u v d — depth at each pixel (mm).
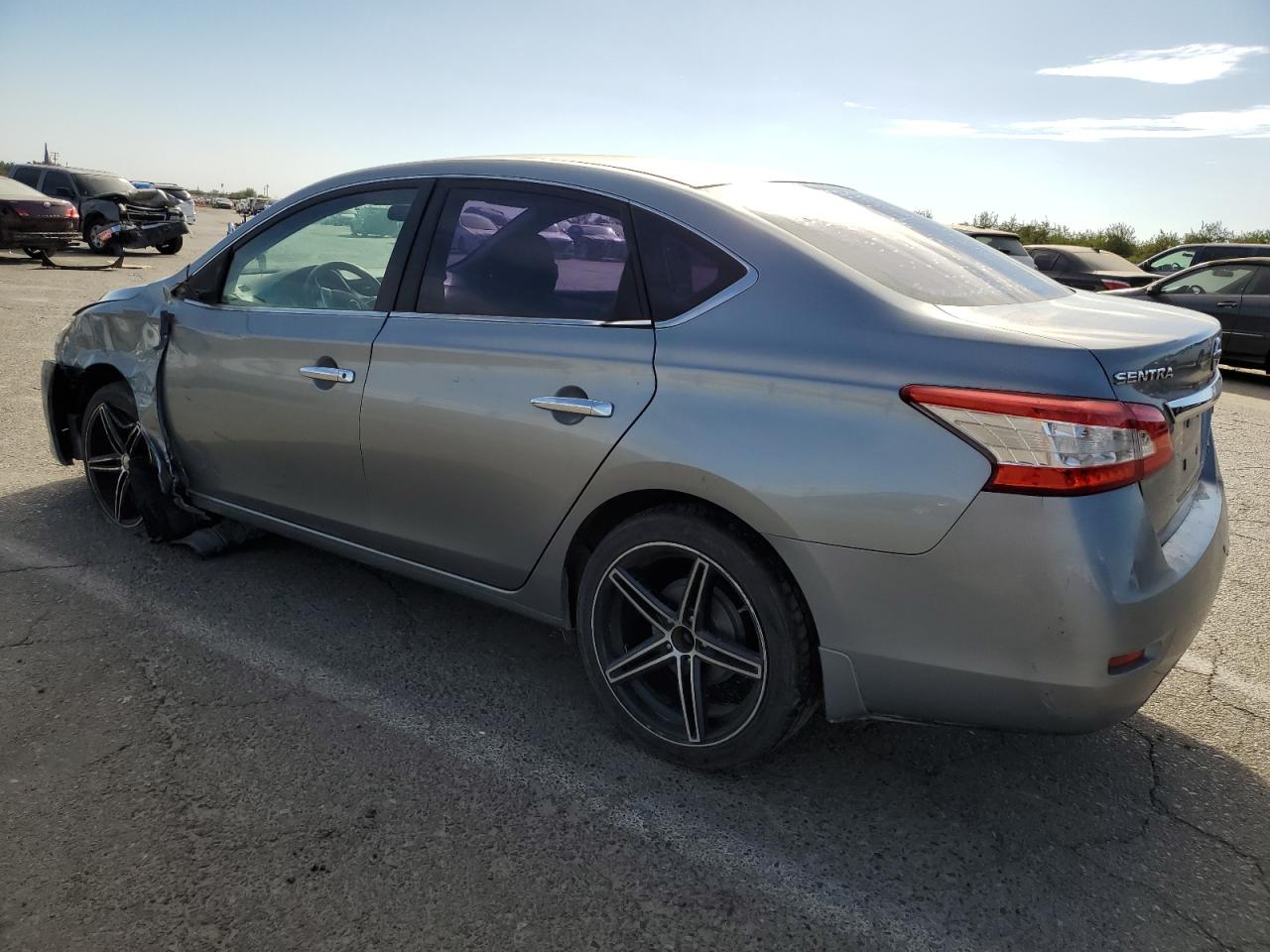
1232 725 2990
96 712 2805
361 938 1994
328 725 2807
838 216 2746
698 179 2744
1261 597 4062
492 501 2791
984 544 2043
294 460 3318
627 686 2715
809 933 2066
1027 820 2488
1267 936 2100
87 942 1949
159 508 3943
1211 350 2492
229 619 3455
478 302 2854
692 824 2420
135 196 20016
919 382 2109
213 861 2203
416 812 2416
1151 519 2184
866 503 2141
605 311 2607
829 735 2863
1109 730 2945
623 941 2020
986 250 3023
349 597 3691
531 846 2311
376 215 3191
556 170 2855
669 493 2508
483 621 3553
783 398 2258
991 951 2033
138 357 3836
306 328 3221
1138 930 2105
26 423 6039
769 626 2359
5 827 2283
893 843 2379
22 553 3928
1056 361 2029
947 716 2232
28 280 14547
